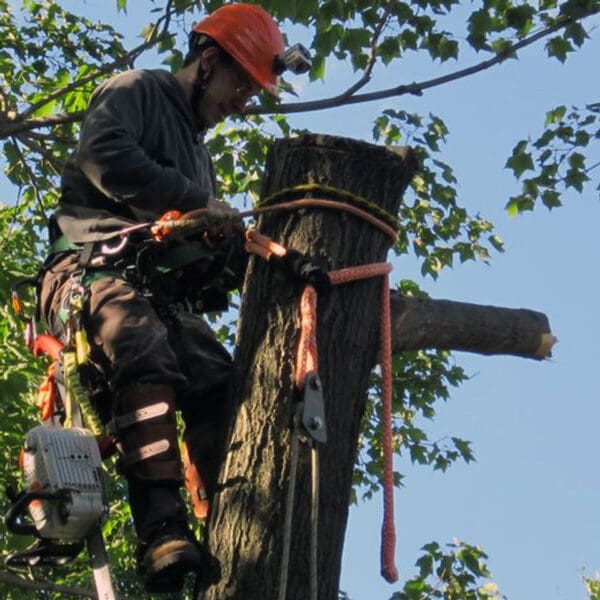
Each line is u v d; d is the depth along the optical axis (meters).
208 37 9.23
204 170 9.32
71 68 20.31
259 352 7.79
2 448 18.98
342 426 7.71
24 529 7.60
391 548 7.58
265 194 8.20
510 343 8.76
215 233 8.33
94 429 7.85
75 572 19.92
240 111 9.36
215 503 7.55
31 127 14.78
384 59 17.42
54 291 8.59
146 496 7.79
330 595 7.43
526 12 17.39
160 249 8.42
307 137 8.12
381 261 8.05
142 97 8.75
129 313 8.06
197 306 8.95
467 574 19.08
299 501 7.46
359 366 7.88
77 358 8.04
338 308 7.87
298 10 16.77
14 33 20.30
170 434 7.85
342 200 7.99
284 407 7.62
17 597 17.38
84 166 8.41
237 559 7.32
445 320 8.58
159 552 7.47
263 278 7.96
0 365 18.70
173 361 8.02
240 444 7.61
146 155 8.42
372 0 17.12
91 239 8.41
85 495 7.51
